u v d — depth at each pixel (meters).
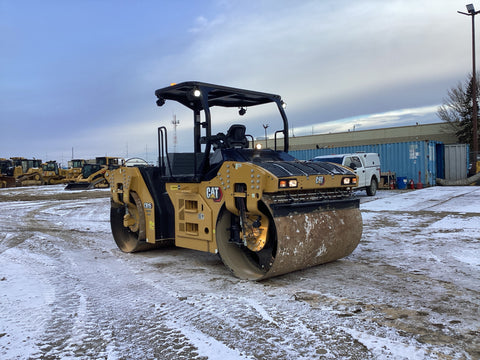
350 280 4.81
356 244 5.58
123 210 7.36
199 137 6.43
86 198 20.53
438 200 13.63
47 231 9.62
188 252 6.89
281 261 4.59
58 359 2.96
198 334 3.34
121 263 6.10
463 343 3.04
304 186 4.79
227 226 5.28
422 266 5.41
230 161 5.04
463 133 39.72
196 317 3.72
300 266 4.92
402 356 2.85
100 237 8.66
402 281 4.73
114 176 7.09
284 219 4.64
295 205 4.75
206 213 5.34
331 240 5.09
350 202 5.60
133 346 3.15
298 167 5.08
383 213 11.04
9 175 36.47
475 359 2.79
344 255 5.53
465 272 5.06
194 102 6.46
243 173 4.76
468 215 9.91
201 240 5.48
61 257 6.61
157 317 3.75
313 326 3.42
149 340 3.26
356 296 4.20
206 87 5.59
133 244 7.04
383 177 20.64
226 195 5.01
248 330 3.39
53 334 3.41
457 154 24.55
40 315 3.86
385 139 46.34
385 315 3.64
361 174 15.81
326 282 4.75
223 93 6.07
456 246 6.55
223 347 3.09
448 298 4.08
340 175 5.34
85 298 4.37
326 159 15.94
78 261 6.29
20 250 7.29
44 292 4.61
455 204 12.29
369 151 22.06
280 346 3.07
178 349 3.08
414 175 20.70
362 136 47.97
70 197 21.48
